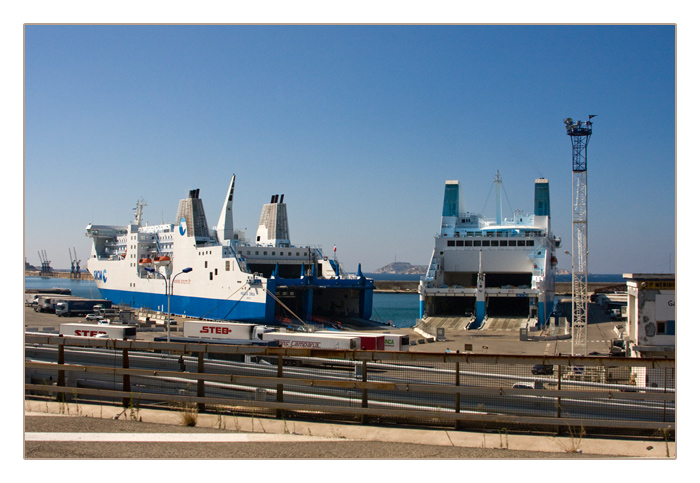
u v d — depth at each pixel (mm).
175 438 15812
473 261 104500
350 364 20922
